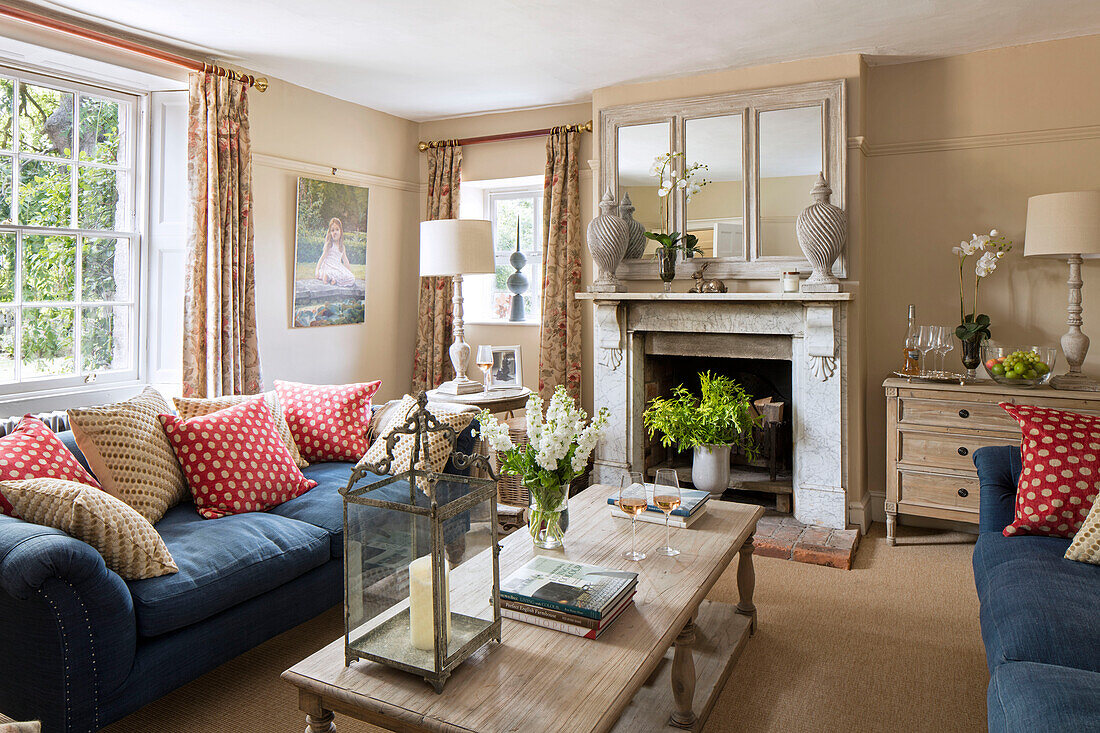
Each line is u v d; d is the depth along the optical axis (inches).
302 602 108.2
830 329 156.6
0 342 138.8
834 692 96.9
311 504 119.8
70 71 145.0
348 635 65.4
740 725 89.2
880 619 119.8
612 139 185.2
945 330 153.1
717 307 171.8
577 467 92.2
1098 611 77.3
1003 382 145.7
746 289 173.2
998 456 115.0
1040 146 153.9
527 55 161.0
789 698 95.4
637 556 90.0
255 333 167.9
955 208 162.2
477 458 70.2
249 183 165.6
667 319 177.5
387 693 60.6
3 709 82.0
